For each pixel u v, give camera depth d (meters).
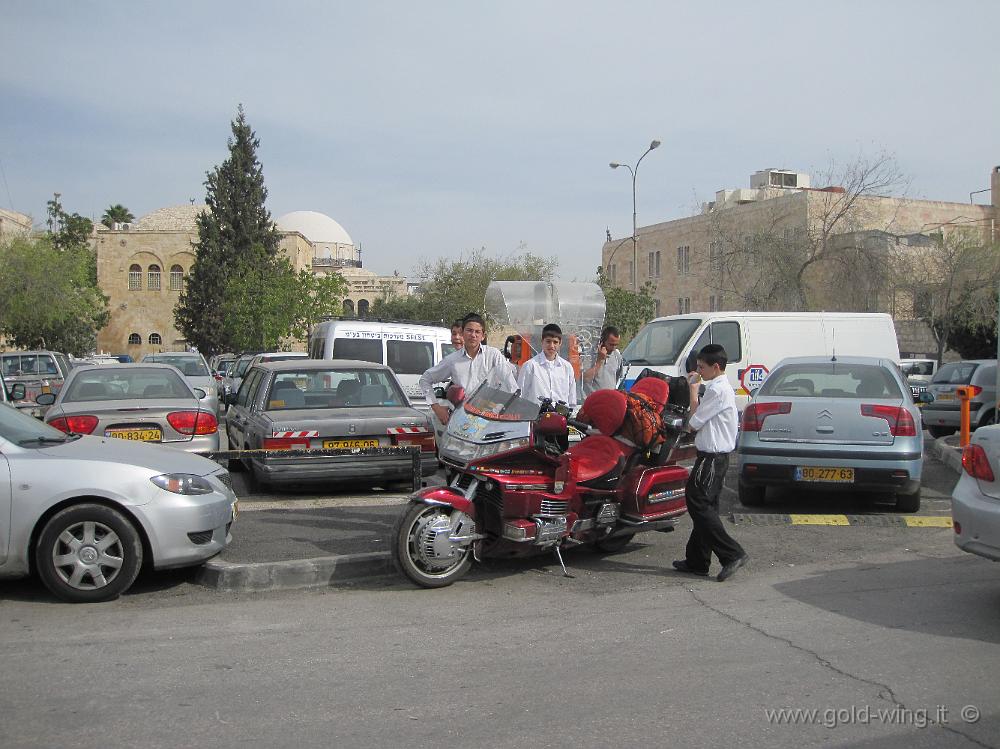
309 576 6.76
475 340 8.59
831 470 9.03
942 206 45.00
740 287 37.06
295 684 4.69
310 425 9.73
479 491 6.81
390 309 60.34
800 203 36.50
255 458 9.87
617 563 7.52
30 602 6.25
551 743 3.94
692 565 7.11
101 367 11.30
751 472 9.27
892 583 6.75
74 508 6.16
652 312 41.09
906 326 43.19
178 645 5.34
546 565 7.45
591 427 7.25
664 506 7.46
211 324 57.03
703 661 5.04
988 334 37.59
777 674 4.81
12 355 23.88
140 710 4.33
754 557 7.63
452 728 4.11
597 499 7.16
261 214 59.22
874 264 32.94
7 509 6.07
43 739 3.99
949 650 5.19
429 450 10.12
